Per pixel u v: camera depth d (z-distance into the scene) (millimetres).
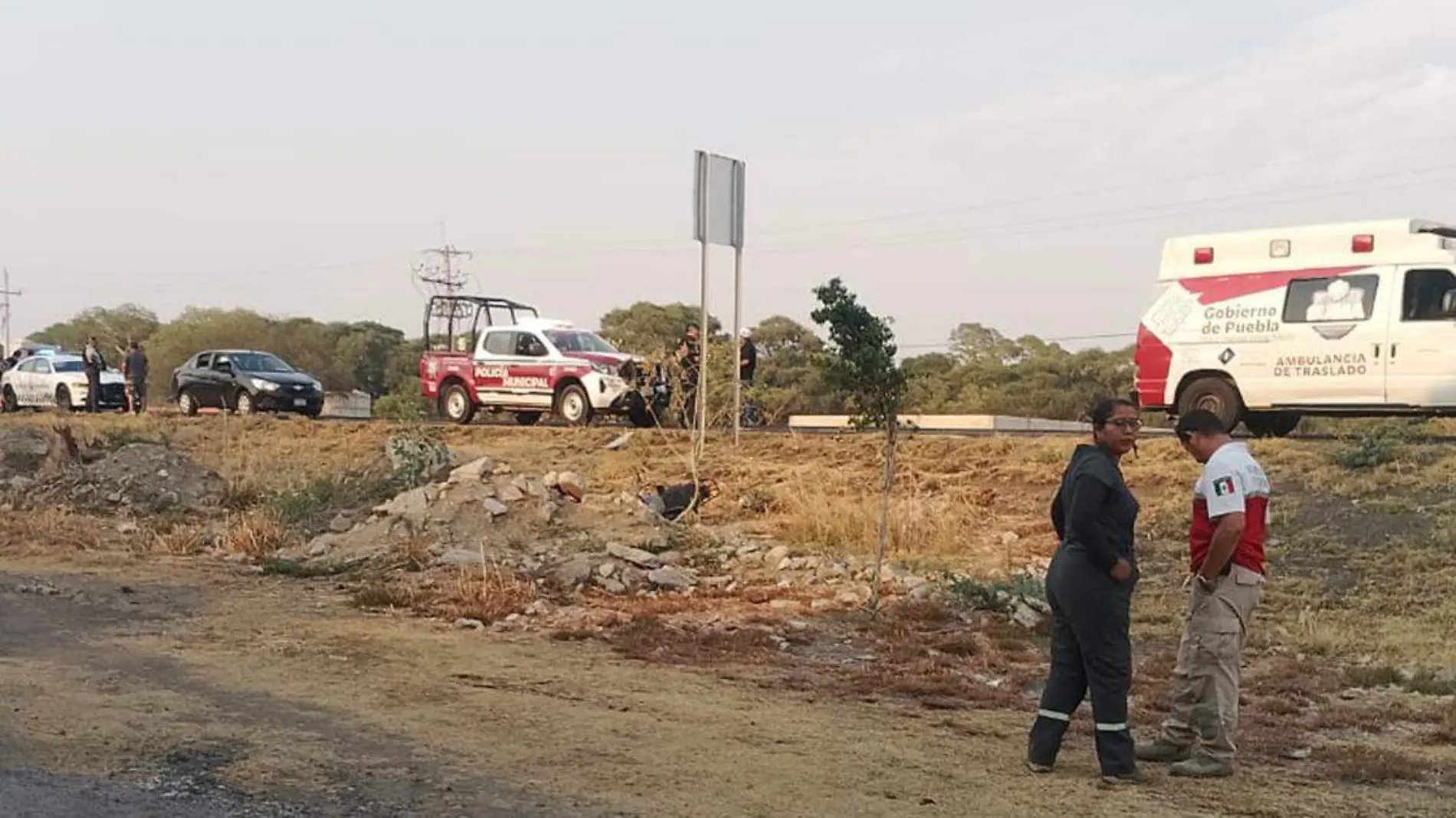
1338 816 6176
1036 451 17406
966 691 8734
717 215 18734
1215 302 17031
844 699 8492
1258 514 6816
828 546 14523
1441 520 12859
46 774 6387
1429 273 15555
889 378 11602
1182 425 6988
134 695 8086
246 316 77125
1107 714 6680
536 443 22000
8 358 41938
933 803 6254
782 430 22453
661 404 24359
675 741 7266
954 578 12359
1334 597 11508
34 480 21109
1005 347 57219
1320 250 16344
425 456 19609
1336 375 16031
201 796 6105
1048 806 6262
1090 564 6668
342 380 77688
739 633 10508
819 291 11578
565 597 12008
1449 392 15297
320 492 18875
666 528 15203
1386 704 8570
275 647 9703
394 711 7816
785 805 6176
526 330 26453
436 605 11508
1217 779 6770
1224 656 6801
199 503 19656
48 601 11641
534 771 6625
